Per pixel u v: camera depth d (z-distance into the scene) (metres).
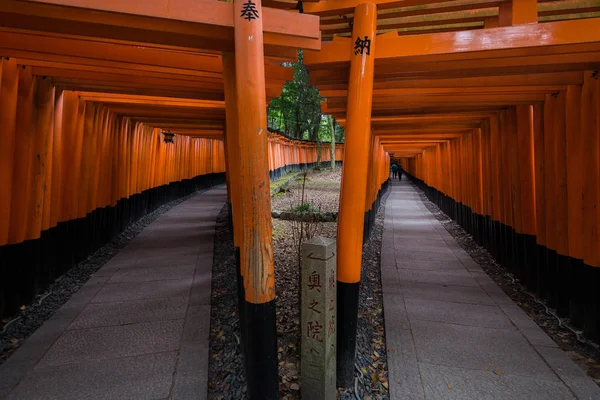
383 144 10.62
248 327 1.90
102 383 2.32
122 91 4.00
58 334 2.96
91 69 3.11
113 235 6.16
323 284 2.04
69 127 4.40
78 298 3.75
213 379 2.44
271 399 1.94
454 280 4.55
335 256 2.18
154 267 4.83
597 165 2.83
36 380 2.33
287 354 2.75
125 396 2.21
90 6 1.62
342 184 2.39
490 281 4.51
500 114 4.96
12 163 3.14
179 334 2.99
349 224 2.32
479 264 5.25
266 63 3.11
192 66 2.88
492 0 2.42
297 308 3.61
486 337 3.06
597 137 2.82
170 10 1.72
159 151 9.45
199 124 7.72
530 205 4.21
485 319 3.41
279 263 5.01
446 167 9.68
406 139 9.16
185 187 12.16
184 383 2.34
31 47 2.49
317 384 2.06
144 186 8.24
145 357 2.64
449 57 2.46
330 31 3.14
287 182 14.44
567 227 3.37
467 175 7.29
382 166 13.07
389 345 2.94
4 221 3.05
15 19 1.68
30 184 3.51
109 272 4.60
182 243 6.14
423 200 13.32
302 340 2.11
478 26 3.02
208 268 4.79
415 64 2.72
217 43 2.00
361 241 2.37
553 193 3.61
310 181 15.96
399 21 2.96
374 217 8.65
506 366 2.61
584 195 2.98
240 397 2.21
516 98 3.71
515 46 2.27
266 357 1.90
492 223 5.56
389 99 3.91
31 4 1.60
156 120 6.95
